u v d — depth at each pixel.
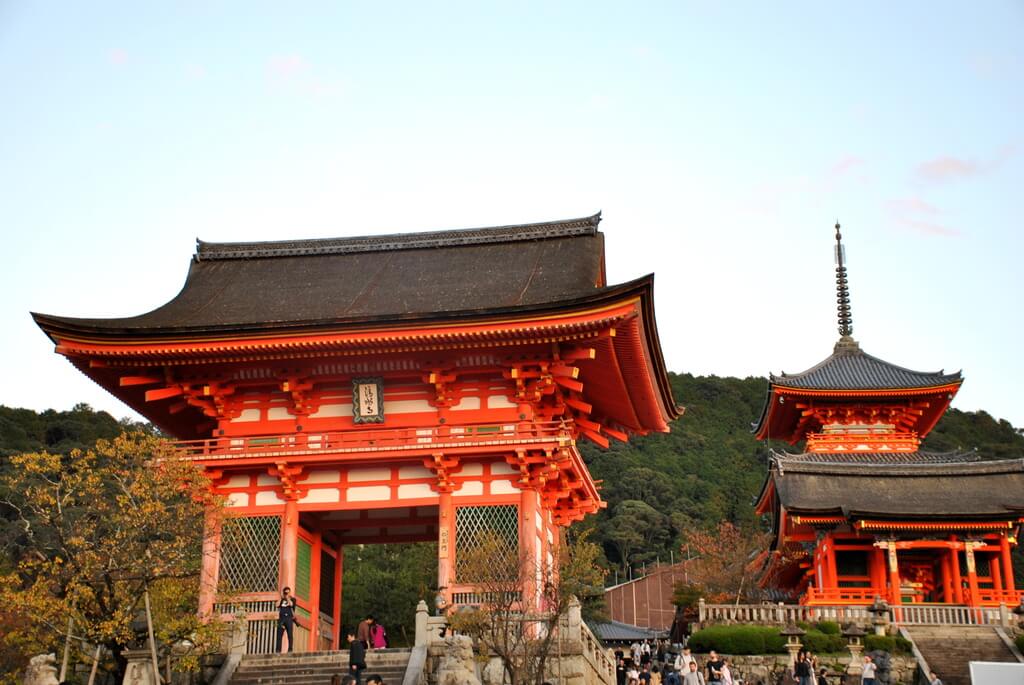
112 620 30.25
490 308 37.38
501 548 34.97
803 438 91.00
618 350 40.31
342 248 48.69
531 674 30.81
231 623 34.03
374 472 39.69
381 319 37.84
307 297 44.34
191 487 34.41
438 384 39.62
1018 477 71.44
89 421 119.62
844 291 93.56
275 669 33.09
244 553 39.19
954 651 55.16
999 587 65.88
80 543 30.81
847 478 72.50
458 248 47.59
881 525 65.00
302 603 40.19
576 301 36.84
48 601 29.95
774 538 77.38
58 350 39.72
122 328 39.06
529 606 34.66
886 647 54.16
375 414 40.09
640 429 49.41
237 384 41.38
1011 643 55.50
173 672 32.22
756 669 53.03
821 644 53.91
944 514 64.00
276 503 39.72
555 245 46.38
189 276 48.03
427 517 42.94
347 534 46.06
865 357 88.62
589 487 44.91
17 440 107.62
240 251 49.25
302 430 40.84
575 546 39.41
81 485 32.66
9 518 64.12
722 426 181.88
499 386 40.16
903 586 68.62
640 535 140.00
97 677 33.78
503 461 38.88
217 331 38.81
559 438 37.62
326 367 40.59
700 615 58.69
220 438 40.94
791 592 79.88
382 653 32.84
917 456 79.31
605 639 88.75
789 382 82.50
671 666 44.03
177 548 32.34
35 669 29.14
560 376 39.56
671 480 155.50
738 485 157.75
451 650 28.73
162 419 45.72
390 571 80.38
